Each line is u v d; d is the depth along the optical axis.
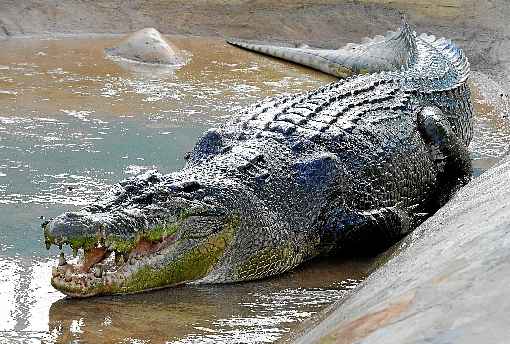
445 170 17.30
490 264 5.21
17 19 29.12
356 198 14.41
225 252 12.35
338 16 33.34
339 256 14.27
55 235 10.36
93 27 30.58
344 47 28.66
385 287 7.14
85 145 17.53
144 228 11.19
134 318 10.59
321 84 25.91
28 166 15.97
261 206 12.86
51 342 9.72
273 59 29.06
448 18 32.94
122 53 26.77
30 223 13.38
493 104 24.95
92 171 15.99
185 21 32.19
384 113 16.27
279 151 13.93
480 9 33.16
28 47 26.98
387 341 4.78
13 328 10.03
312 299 11.86
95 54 26.88
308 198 13.65
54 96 21.33
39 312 10.54
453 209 10.86
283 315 11.06
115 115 20.08
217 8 32.78
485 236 6.18
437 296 5.20
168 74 25.25
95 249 11.16
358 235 14.12
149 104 21.47
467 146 19.78
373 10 33.53
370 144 15.06
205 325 10.52
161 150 17.67
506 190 8.55
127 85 23.30
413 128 16.59
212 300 11.54
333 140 14.55
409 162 15.92
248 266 12.62
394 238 14.66
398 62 24.27
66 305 10.83
